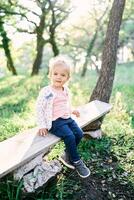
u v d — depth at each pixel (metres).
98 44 10.02
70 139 1.93
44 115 1.95
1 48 7.92
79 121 2.31
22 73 9.64
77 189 2.01
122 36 9.43
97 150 2.53
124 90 4.93
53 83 1.96
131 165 2.39
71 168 2.09
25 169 1.81
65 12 7.23
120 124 3.13
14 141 1.91
